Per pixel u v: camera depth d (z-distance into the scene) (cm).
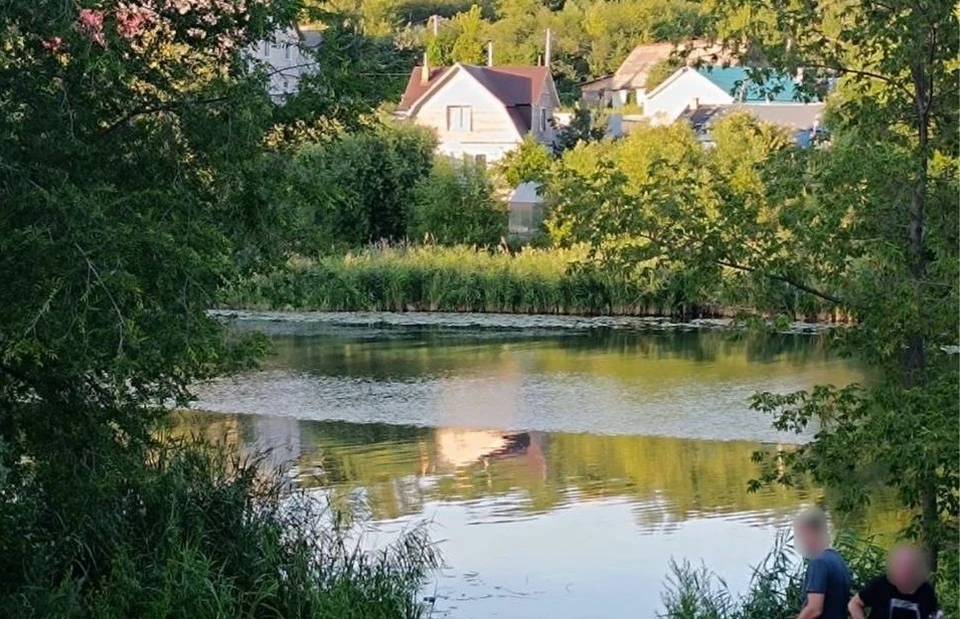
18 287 934
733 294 1067
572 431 2334
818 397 1058
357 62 1134
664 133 4831
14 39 1008
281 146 1126
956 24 1014
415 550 1276
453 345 3622
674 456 2089
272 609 1105
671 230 1071
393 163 5281
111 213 970
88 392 1112
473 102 7019
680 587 1219
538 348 3550
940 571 962
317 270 1262
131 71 1053
